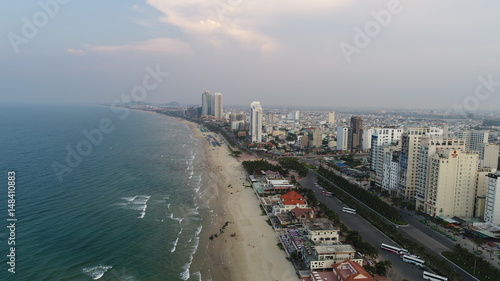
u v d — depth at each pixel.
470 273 125.81
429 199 189.00
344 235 157.62
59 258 129.00
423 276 121.69
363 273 108.81
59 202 189.62
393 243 151.12
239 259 137.88
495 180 164.12
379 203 195.25
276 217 181.75
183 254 139.75
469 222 171.00
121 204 194.00
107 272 121.62
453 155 180.75
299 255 137.62
